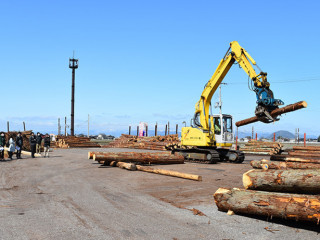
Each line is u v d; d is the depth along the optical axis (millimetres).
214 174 13609
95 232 5219
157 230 5383
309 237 5145
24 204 7277
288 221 6051
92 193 8727
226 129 20375
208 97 20266
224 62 19328
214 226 5680
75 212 6547
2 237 4934
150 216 6301
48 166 16422
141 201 7738
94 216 6242
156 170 13172
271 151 28672
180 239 4941
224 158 21484
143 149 39562
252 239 5008
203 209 6953
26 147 30531
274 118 14961
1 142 20562
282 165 11953
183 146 22609
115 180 11359
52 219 5988
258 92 15781
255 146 30688
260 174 6992
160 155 17688
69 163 18141
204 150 19734
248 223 5910
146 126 53531
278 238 5078
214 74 19969
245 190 6555
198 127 20531
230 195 6512
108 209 6848
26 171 14117
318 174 6238
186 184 10547
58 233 5148
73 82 62750
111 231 5285
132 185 10242
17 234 5086
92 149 40062
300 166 11617
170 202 7664
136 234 5145
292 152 22297
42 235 5039
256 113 15414
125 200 7836
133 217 6207
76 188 9547
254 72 16688
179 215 6418
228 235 5184
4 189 9320
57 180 11289
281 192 6766
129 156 16422
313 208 5352
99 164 17469
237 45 18406
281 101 15055
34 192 8828
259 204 5992
